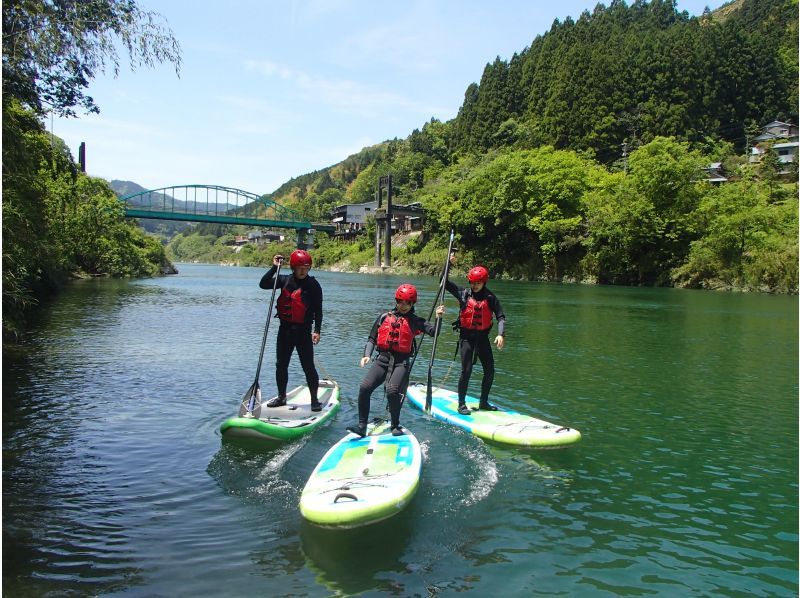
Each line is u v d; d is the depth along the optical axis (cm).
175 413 735
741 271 4103
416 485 496
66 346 1238
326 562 387
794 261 3725
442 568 384
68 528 425
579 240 5416
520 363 1145
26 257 1311
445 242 7656
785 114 8388
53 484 505
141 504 470
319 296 727
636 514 477
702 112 8150
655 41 8706
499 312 731
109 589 350
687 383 988
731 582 379
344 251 11088
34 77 890
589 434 695
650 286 4803
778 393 922
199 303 2458
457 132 11588
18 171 1123
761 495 524
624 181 5138
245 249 15688
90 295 2719
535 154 6781
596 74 8156
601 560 401
